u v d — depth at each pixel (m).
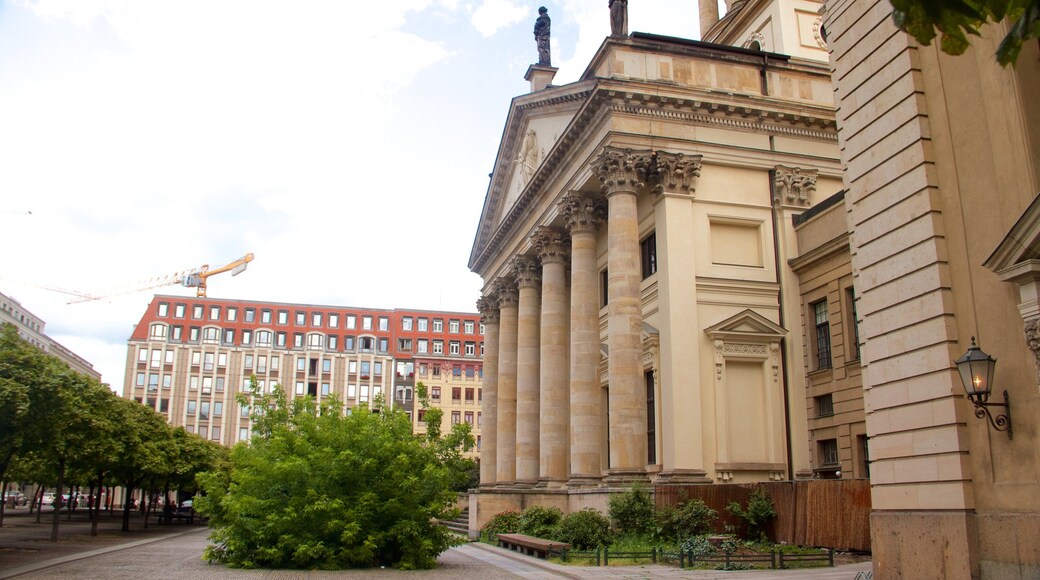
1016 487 13.86
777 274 34.81
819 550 24.77
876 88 17.53
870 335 17.31
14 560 26.23
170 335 124.69
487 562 26.17
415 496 24.38
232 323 127.31
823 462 32.69
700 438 31.72
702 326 33.34
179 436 59.34
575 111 40.25
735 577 19.62
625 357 32.56
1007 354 14.25
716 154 35.06
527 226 46.22
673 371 32.12
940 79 16.12
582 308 37.38
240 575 21.66
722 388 32.72
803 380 33.78
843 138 18.58
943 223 15.80
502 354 51.03
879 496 16.78
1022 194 14.10
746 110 35.47
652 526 27.95
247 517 24.11
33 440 28.70
